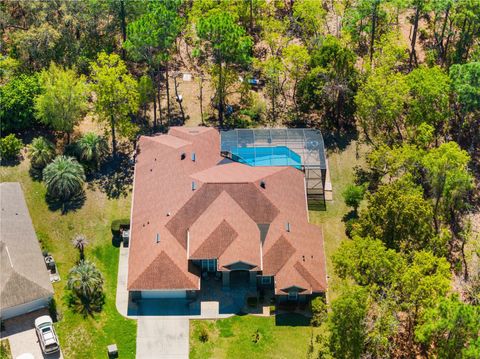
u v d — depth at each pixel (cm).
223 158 9700
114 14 11788
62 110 10025
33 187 9775
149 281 8162
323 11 11944
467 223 9419
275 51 12150
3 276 8056
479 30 11544
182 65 12100
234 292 8469
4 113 10325
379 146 9931
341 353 7044
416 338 7450
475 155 10444
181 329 8088
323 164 9619
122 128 10025
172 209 8725
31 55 11212
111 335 8012
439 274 7425
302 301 8319
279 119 11019
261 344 7938
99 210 9500
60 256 8900
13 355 7731
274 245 8431
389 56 10794
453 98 10888
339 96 10719
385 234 8188
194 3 12162
